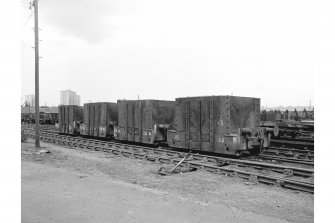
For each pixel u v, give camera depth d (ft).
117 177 35.68
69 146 70.13
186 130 51.98
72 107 93.20
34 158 48.65
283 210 23.06
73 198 23.98
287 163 43.88
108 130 77.56
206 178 34.04
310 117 90.38
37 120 59.06
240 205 24.26
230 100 45.44
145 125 62.64
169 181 32.94
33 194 24.97
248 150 48.34
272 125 53.62
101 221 18.94
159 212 20.76
